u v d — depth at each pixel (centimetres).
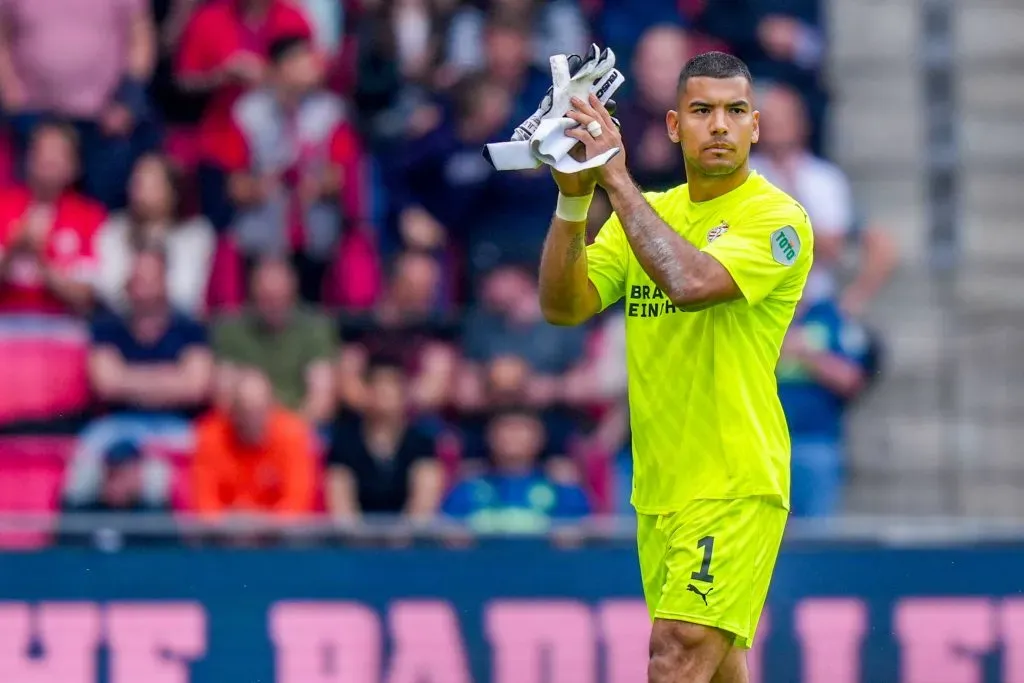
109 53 3838
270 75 3838
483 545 2898
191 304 3650
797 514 3506
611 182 1819
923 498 3728
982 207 4122
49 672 2806
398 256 3603
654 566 1955
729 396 1880
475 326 3475
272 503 3241
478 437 3384
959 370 3831
